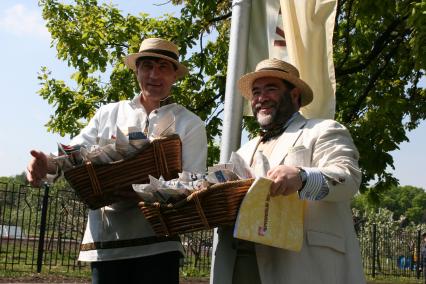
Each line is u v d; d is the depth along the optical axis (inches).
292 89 124.0
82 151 114.0
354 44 399.9
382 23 385.4
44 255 609.3
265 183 98.7
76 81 426.3
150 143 114.6
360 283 112.3
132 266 126.1
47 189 518.3
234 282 116.7
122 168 113.7
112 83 411.8
